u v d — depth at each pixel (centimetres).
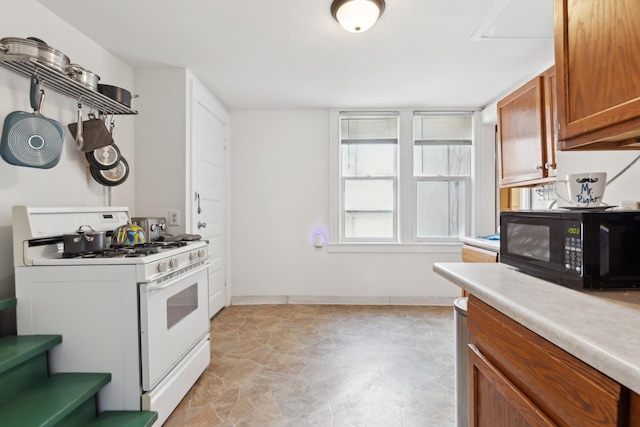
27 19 156
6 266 146
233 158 338
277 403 167
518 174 199
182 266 168
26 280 139
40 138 150
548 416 64
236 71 243
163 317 152
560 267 87
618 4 77
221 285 313
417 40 199
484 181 329
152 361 142
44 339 134
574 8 91
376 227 345
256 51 213
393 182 342
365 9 159
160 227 211
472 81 264
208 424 151
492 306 79
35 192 160
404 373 196
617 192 141
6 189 147
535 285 87
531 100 186
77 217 163
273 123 337
